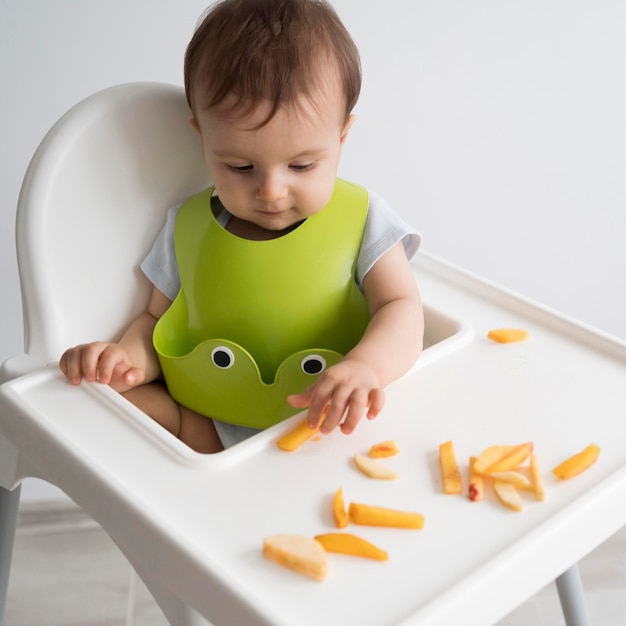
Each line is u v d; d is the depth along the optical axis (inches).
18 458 30.0
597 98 49.4
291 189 30.5
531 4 46.5
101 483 24.3
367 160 49.0
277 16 29.8
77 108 32.5
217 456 25.3
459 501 24.0
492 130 49.3
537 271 54.1
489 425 27.0
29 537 55.3
